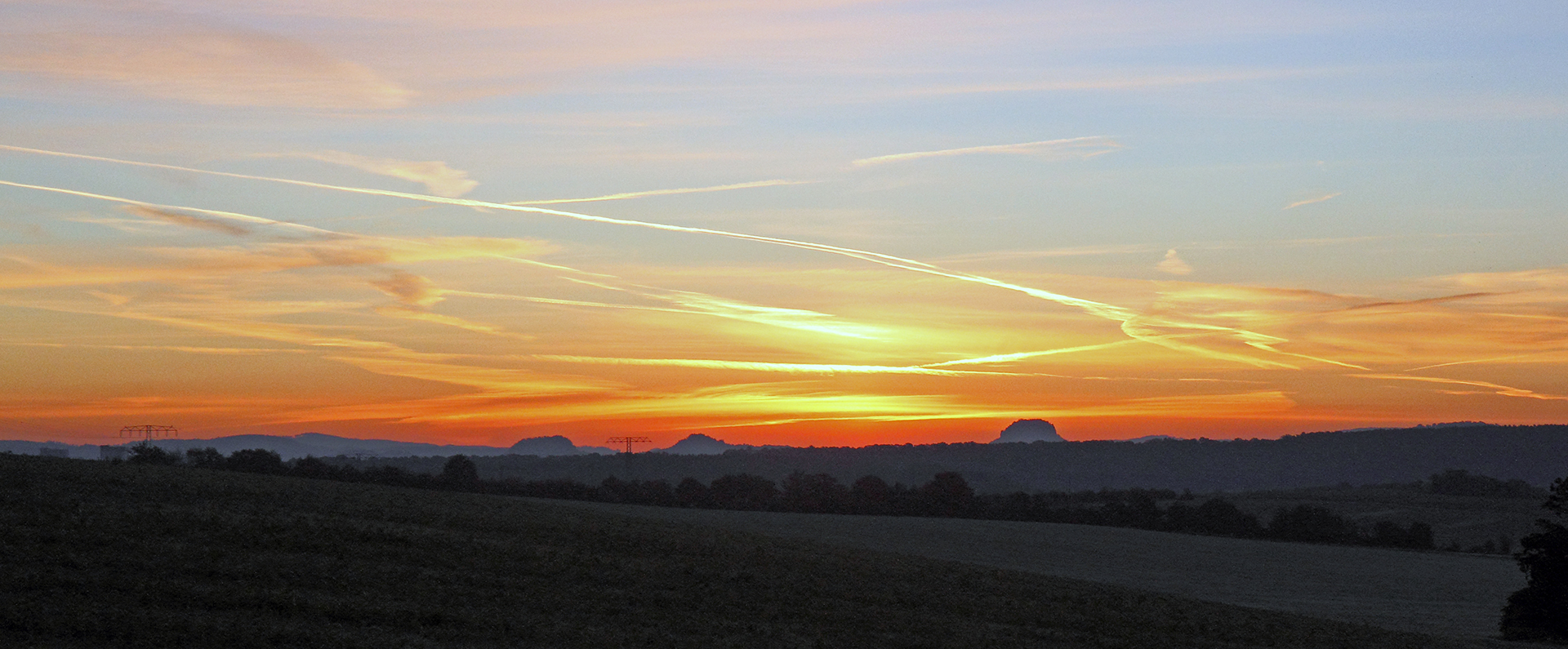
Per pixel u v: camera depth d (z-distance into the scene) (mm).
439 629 24875
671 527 49938
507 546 36469
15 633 20312
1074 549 79938
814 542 54281
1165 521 107125
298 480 51969
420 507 44438
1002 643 30016
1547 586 41844
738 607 31750
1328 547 91938
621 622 27906
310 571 28828
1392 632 40500
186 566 27250
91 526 30281
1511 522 117688
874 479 121688
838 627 30234
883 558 48469
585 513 52375
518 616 27031
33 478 37719
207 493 40125
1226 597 59281
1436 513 124000
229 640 21625
